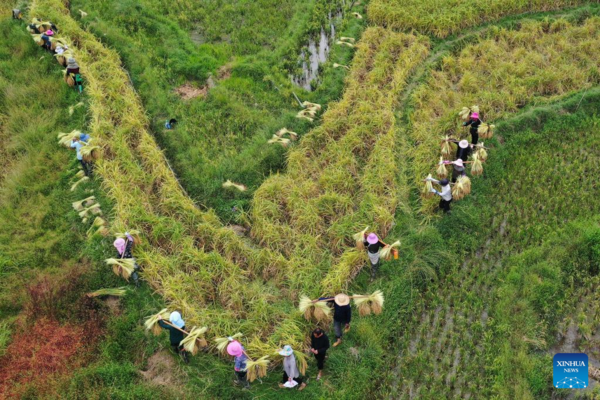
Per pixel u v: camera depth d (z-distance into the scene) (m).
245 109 19.81
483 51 22.64
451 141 17.02
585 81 20.89
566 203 16.11
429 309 13.59
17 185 16.72
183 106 20.05
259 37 24.02
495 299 13.62
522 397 11.46
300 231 15.14
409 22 23.72
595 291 13.73
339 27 24.77
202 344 11.82
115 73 20.91
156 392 11.60
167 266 13.78
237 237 14.82
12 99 19.98
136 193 15.77
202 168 17.41
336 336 12.46
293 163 17.17
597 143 18.27
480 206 16.11
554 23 23.84
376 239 13.47
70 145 17.12
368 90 19.94
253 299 13.22
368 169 16.77
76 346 12.36
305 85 21.81
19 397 11.52
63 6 25.09
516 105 20.05
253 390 11.73
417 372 12.12
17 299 13.65
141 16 24.91
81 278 13.90
